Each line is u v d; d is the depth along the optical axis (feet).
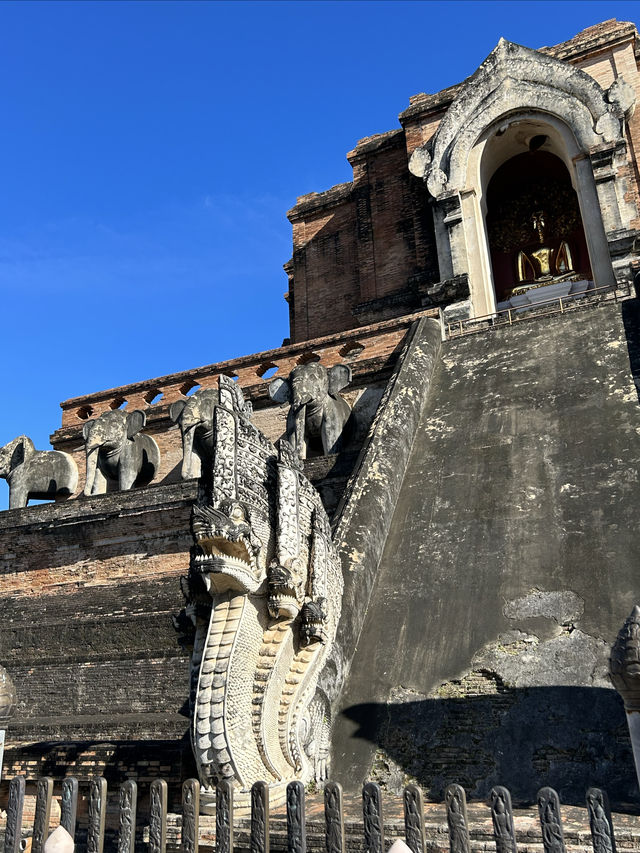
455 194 61.41
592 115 59.82
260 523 19.43
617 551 24.62
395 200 72.69
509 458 31.89
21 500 50.62
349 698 22.20
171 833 17.24
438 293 57.36
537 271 73.26
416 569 26.68
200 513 18.16
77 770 22.61
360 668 23.08
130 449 50.19
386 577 26.71
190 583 19.80
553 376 37.52
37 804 14.56
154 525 40.24
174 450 53.36
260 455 20.51
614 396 33.99
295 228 79.97
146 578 39.60
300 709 19.84
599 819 11.91
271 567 19.33
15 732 26.45
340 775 20.18
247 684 18.94
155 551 39.96
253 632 19.26
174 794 20.97
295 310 76.89
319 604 20.13
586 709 19.52
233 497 18.67
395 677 22.36
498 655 21.93
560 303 49.88
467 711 20.57
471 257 60.08
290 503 20.20
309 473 40.65
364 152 75.51
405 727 20.75
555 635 22.00
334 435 45.52
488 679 21.30
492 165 67.87
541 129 63.93
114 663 29.45
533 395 36.35
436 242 62.23
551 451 31.45
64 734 25.66
